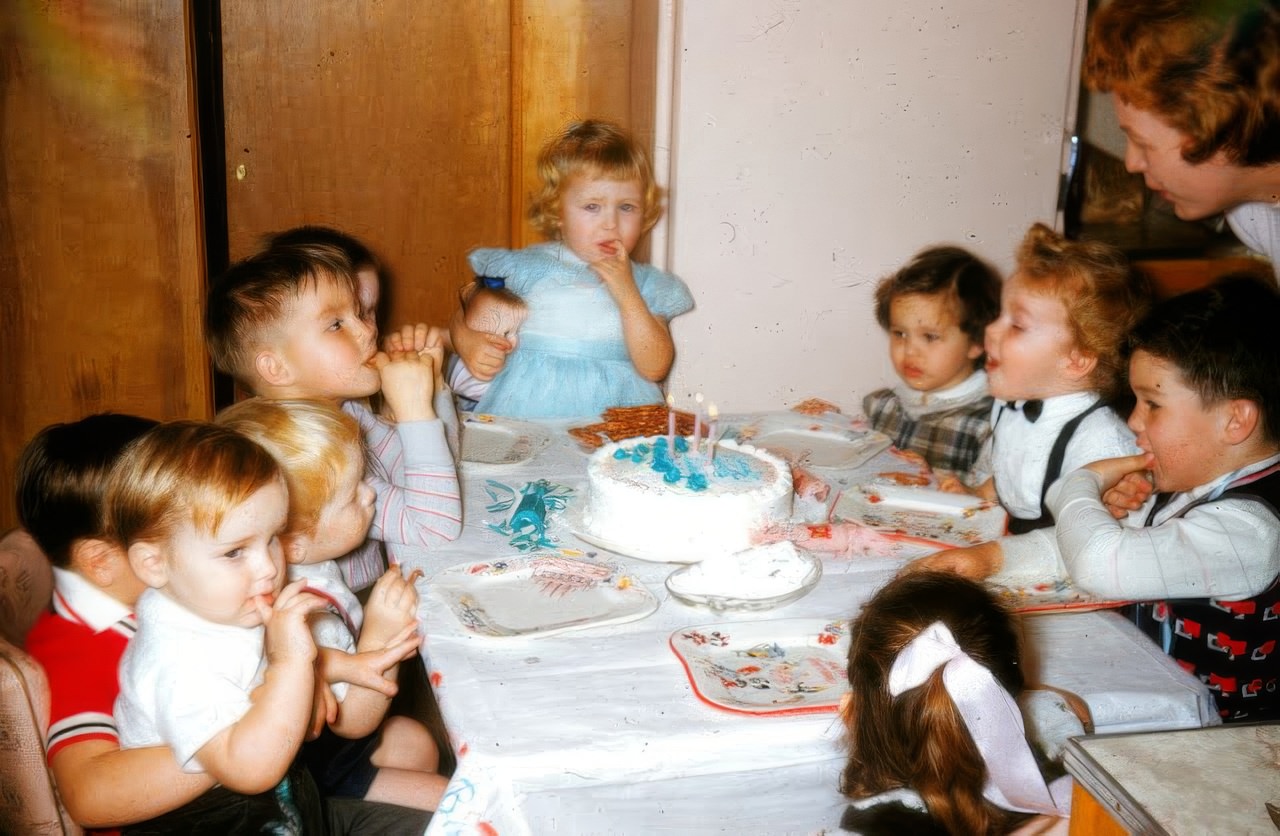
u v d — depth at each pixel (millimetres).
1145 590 1421
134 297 2713
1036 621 1377
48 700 1167
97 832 1193
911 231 2982
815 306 2980
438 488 1589
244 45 2701
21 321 2668
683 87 2752
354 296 1718
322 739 1439
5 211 2598
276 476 1177
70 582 1234
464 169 2906
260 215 2828
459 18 2795
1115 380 1782
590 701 1173
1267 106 1673
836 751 1135
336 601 1423
